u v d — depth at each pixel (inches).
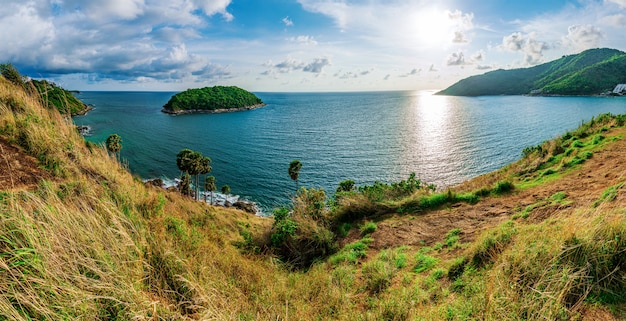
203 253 215.5
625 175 275.0
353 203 382.6
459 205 338.6
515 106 6392.7
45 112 308.5
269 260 292.0
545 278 137.3
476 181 521.0
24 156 224.4
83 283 115.8
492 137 3250.5
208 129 4493.1
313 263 295.9
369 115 6456.7
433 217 322.7
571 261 142.0
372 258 266.2
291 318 164.6
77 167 237.8
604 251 136.2
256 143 3567.9
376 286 209.3
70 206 161.9
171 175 2335.1
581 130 535.2
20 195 159.0
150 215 231.5
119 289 121.7
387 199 405.4
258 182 2236.7
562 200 261.0
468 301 152.3
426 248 255.1
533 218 240.8
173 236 211.5
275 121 5570.9
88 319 106.7
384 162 2610.7
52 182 200.2
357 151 3075.8
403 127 4495.6
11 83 319.6
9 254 113.5
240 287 196.2
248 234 416.2
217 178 2325.3
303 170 2496.3
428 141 3339.1
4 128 244.5
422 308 165.6
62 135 277.9
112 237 148.5
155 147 3166.8
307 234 327.6
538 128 3550.7
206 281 168.9
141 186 306.5
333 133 4210.1
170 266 162.4
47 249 116.4
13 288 102.0
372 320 160.1
